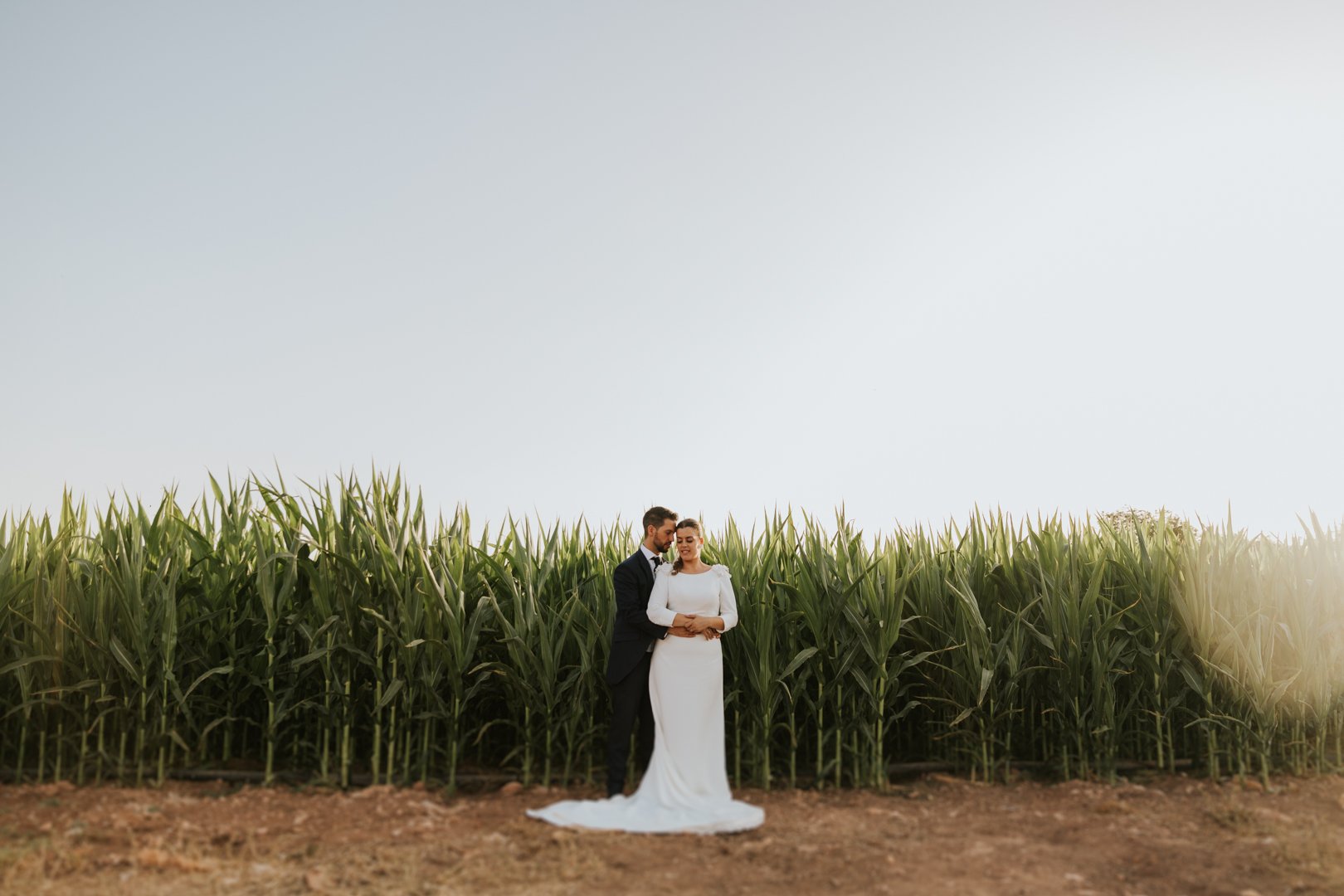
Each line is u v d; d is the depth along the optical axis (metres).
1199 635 6.27
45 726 5.57
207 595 6.23
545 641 5.95
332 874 3.97
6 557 5.96
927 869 4.23
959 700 6.40
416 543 6.06
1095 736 6.18
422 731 5.92
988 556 7.08
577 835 4.63
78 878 3.89
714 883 4.00
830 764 5.95
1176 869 4.25
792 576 6.53
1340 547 6.50
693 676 5.37
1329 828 4.87
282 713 5.71
